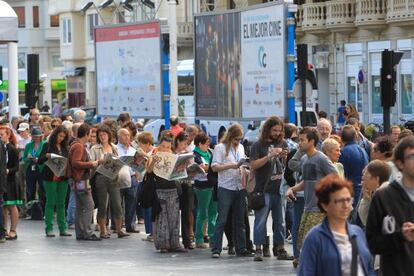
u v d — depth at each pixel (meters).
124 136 37.06
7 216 38.38
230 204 31.48
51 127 43.00
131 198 38.03
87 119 88.88
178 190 33.09
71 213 39.69
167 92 52.88
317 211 26.70
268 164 30.22
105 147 36.69
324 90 90.25
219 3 101.31
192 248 33.97
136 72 55.03
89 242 35.94
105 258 31.95
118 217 36.97
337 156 27.50
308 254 15.02
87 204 36.41
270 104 42.47
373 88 82.69
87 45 136.00
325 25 86.69
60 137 37.28
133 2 105.56
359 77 82.75
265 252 31.66
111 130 36.88
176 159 32.69
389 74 42.44
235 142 31.42
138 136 36.00
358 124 34.97
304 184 26.98
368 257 15.12
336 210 14.98
